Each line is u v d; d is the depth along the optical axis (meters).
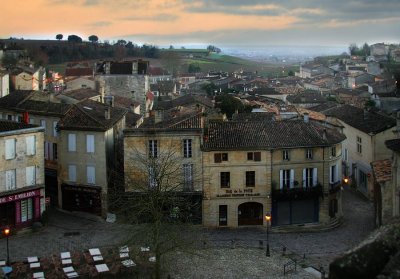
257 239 60.53
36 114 72.50
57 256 50.81
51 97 84.12
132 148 63.91
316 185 65.50
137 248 51.50
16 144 60.50
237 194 64.62
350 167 86.62
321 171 65.75
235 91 180.38
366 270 11.02
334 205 67.75
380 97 128.00
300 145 64.62
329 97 164.50
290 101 146.00
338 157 67.81
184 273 49.41
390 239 11.49
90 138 66.50
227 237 61.28
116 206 66.12
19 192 60.53
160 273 49.16
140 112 122.94
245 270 50.31
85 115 67.94
